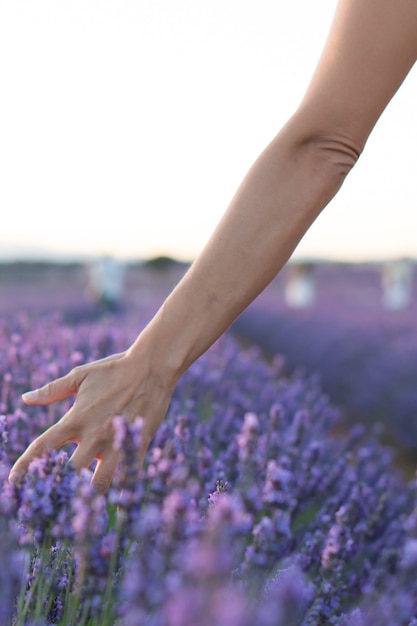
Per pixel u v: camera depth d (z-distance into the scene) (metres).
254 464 0.92
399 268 14.17
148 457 1.47
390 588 0.89
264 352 7.98
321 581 1.05
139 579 0.68
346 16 0.91
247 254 0.95
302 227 0.96
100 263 9.00
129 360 0.96
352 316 9.05
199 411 2.28
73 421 0.94
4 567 0.74
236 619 0.57
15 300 10.06
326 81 0.93
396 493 1.92
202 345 0.96
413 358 4.88
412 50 0.90
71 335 2.99
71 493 0.85
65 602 0.93
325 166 0.94
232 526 0.64
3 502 0.80
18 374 1.89
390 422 4.08
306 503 1.57
